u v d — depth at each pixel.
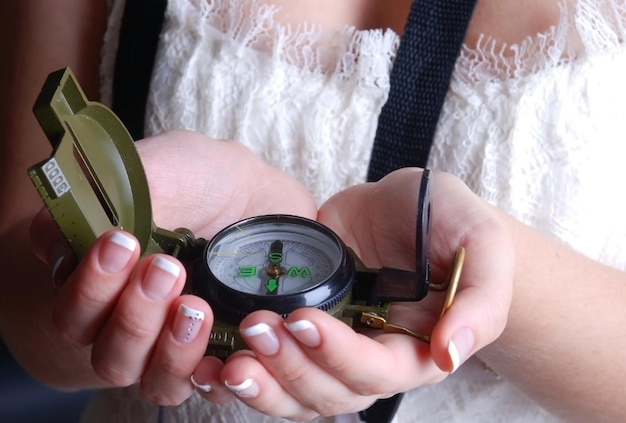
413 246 0.53
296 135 0.61
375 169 0.60
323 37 0.61
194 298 0.46
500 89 0.59
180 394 0.48
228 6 0.61
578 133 0.59
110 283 0.46
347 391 0.47
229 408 0.60
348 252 0.51
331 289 0.49
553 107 0.59
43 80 0.64
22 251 0.63
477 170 0.60
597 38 0.58
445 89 0.59
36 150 0.64
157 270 0.45
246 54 0.61
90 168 0.48
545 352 0.57
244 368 0.46
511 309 0.56
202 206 0.55
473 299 0.48
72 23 0.64
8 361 0.90
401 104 0.60
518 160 0.59
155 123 0.62
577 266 0.57
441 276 0.51
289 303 0.48
